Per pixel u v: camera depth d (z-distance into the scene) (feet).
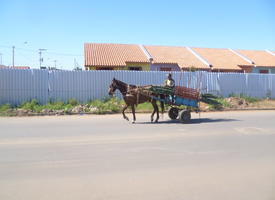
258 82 78.33
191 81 72.33
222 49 124.06
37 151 25.91
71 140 30.63
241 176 19.35
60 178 18.94
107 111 57.36
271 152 25.62
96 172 20.13
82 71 64.64
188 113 43.29
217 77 74.69
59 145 28.27
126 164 21.99
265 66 106.52
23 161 22.81
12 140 30.66
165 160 23.07
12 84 60.29
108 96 66.08
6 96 60.13
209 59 106.22
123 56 95.96
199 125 40.91
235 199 15.72
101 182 18.21
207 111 62.28
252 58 115.03
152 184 17.88
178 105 45.21
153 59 95.91
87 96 65.10
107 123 43.32
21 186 17.56
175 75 70.95
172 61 97.30
